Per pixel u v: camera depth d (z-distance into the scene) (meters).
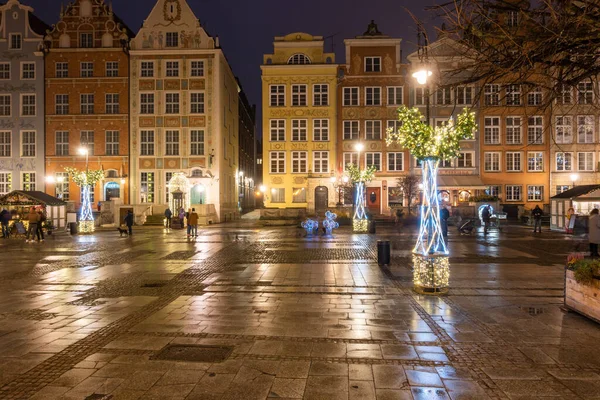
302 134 47.94
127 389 5.26
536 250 19.44
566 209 29.78
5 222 27.58
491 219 32.66
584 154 46.00
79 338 7.23
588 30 3.87
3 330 7.71
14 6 44.25
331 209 43.22
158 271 14.37
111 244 23.69
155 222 40.25
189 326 7.89
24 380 5.54
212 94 44.22
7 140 44.34
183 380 5.51
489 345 6.81
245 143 64.94
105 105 44.25
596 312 7.77
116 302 9.89
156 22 44.41
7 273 14.12
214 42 44.28
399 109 11.33
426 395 5.09
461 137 10.72
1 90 44.19
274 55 48.25
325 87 47.81
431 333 7.41
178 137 44.28
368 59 47.59
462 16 4.34
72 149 44.19
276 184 47.94
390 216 42.88
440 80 5.20
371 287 11.44
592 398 5.02
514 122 46.22
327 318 8.39
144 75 44.41
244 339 7.12
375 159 47.59
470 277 12.82
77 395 5.11
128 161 44.34
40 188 44.06
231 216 49.50
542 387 5.30
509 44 4.27
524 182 46.47
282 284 11.91
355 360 6.17
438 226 11.01
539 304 9.52
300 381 5.47
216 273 13.84
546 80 4.53
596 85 4.55
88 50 44.22
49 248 21.73
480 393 5.14
